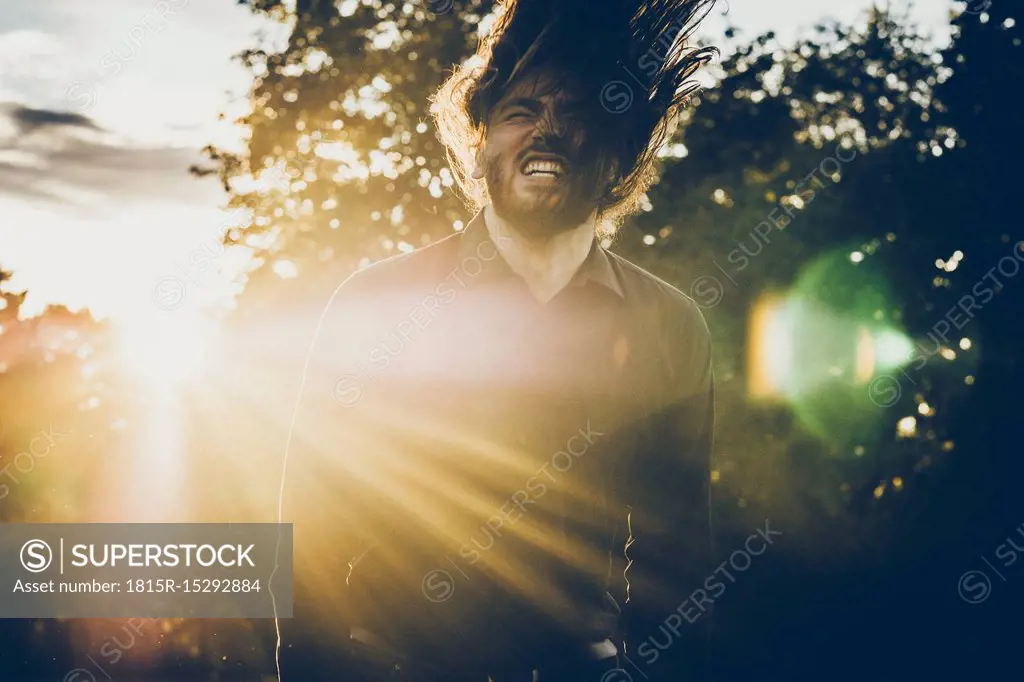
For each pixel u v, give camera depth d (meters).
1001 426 9.16
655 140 2.34
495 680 2.13
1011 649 8.37
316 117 11.08
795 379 10.09
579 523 2.21
